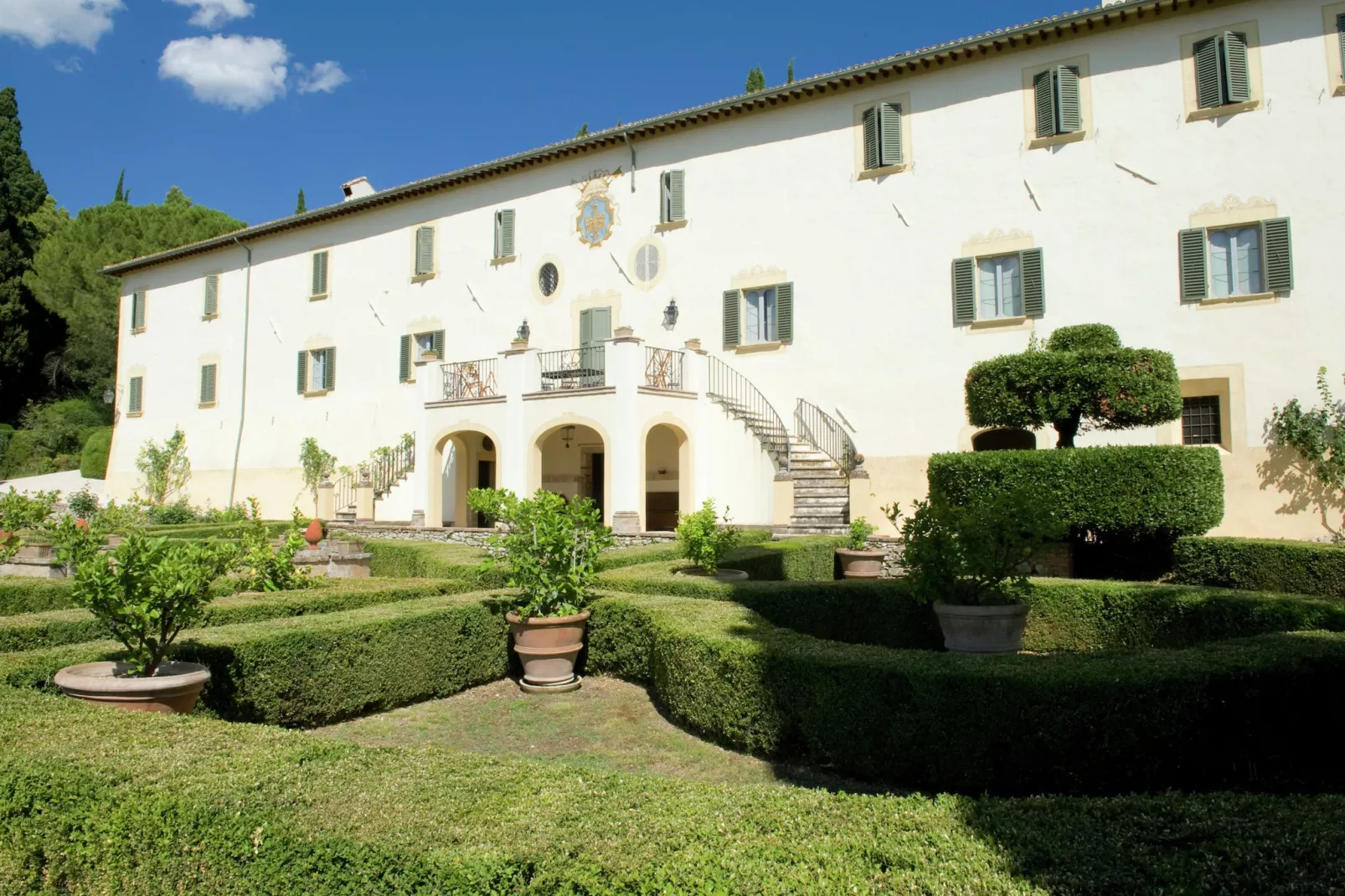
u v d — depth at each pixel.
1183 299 14.44
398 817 2.92
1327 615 6.82
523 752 6.03
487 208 22.83
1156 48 14.89
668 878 2.49
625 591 8.97
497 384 19.97
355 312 24.98
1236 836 2.83
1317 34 13.70
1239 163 14.15
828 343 17.80
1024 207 15.91
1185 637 7.76
